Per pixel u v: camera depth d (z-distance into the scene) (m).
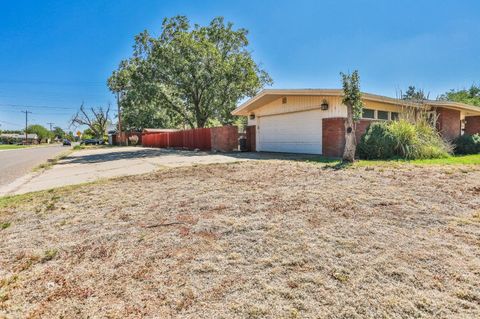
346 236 2.62
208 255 2.40
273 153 12.05
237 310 1.69
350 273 2.02
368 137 8.49
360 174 5.18
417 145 8.03
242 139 14.95
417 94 11.25
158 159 11.62
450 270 1.99
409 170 5.39
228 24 22.98
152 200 4.27
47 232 3.17
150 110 34.69
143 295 1.89
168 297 1.85
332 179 4.89
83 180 6.82
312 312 1.63
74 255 2.55
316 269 2.09
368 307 1.65
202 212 3.51
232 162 8.48
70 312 1.76
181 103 23.73
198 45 19.95
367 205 3.43
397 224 2.85
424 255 2.22
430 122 9.98
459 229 2.68
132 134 36.81
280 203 3.68
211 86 20.86
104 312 1.74
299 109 11.28
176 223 3.20
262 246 2.51
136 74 21.23
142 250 2.57
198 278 2.06
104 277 2.15
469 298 1.70
